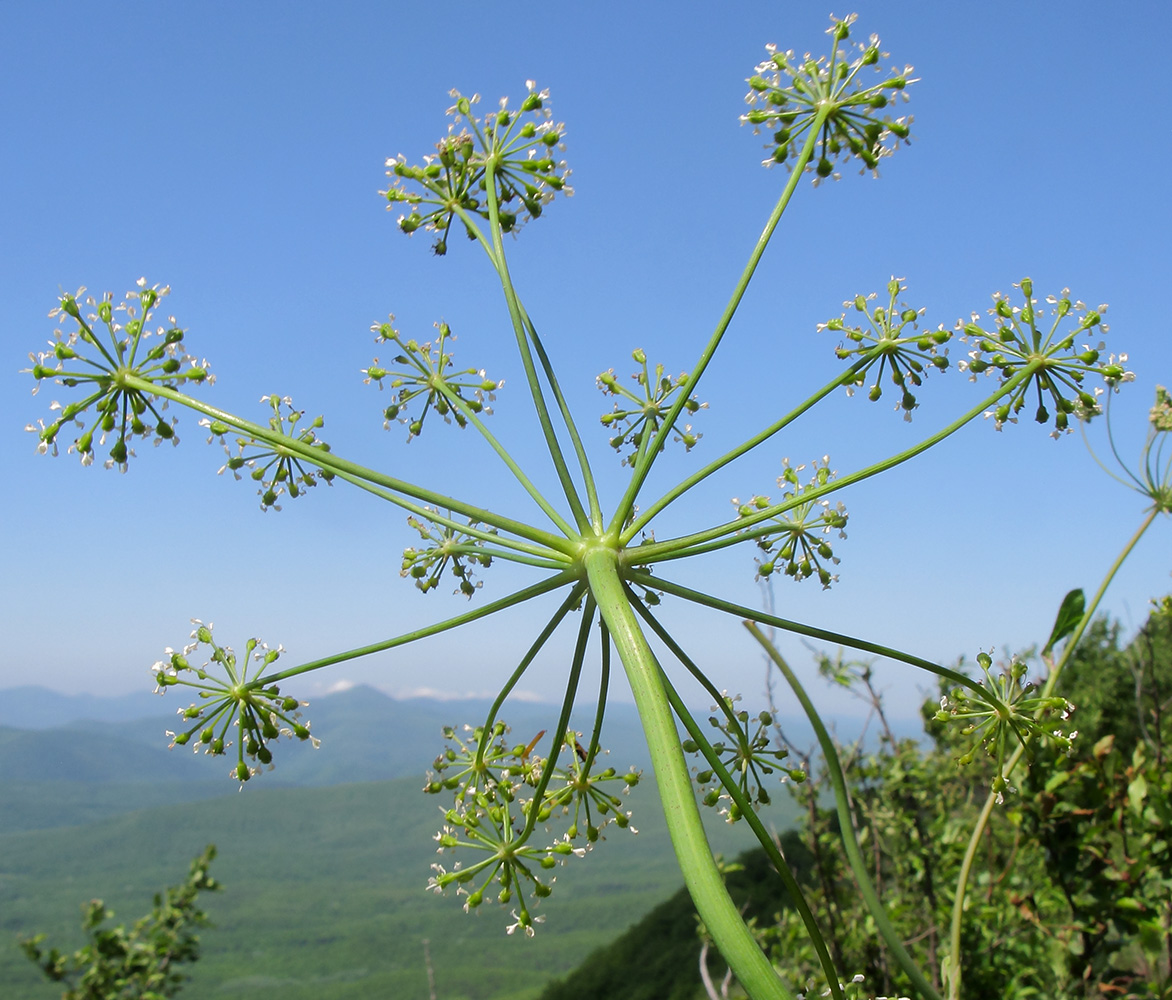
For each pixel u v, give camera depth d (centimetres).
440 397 346
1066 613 333
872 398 288
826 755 296
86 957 1362
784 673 304
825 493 241
